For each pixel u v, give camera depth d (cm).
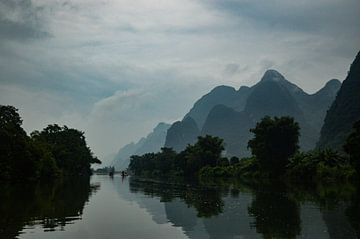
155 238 2347
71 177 13275
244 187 7131
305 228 2605
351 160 7294
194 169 14812
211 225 2781
